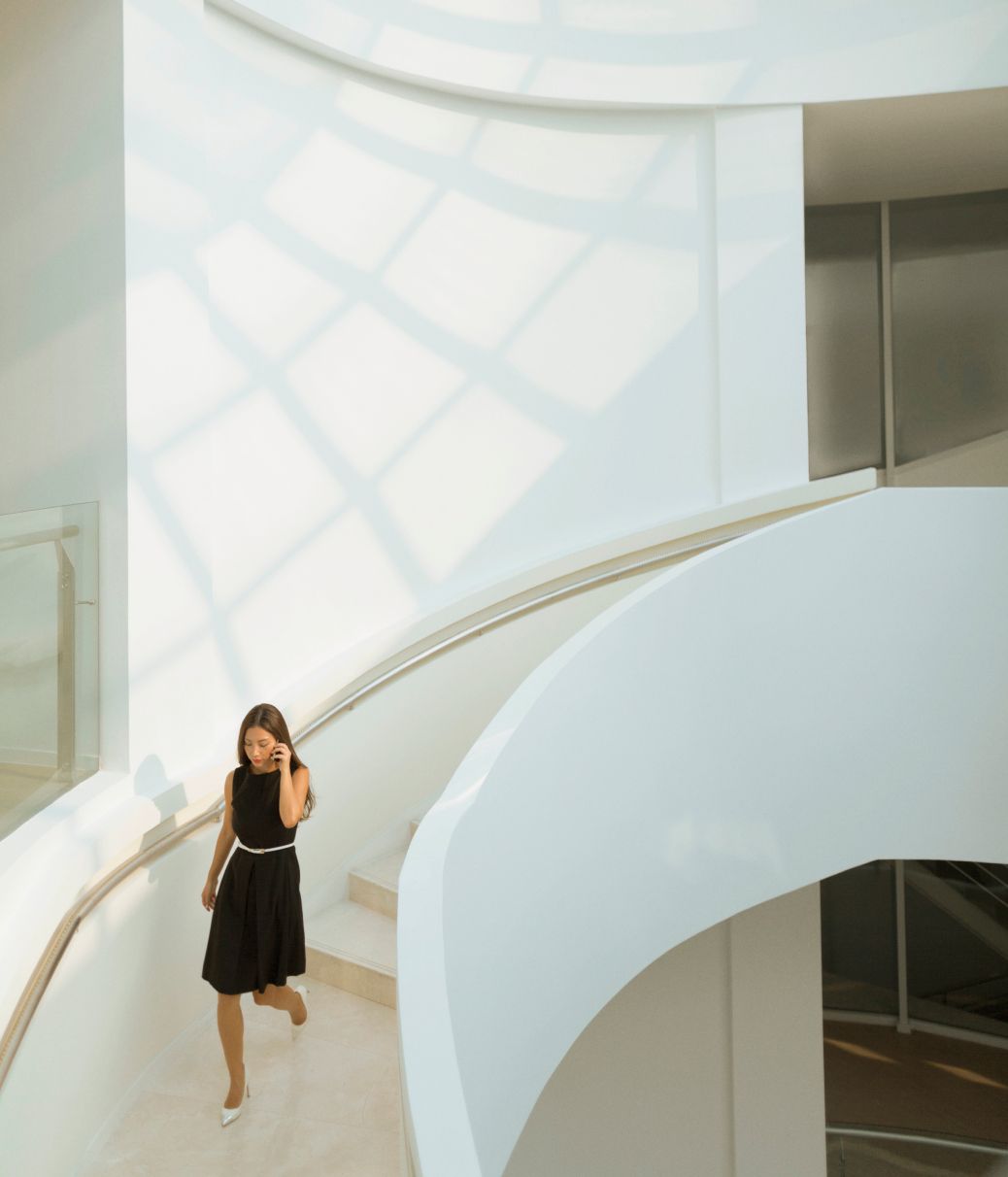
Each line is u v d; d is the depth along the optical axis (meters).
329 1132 4.20
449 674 6.93
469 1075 3.11
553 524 7.31
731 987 7.73
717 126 7.54
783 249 7.48
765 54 7.47
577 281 7.39
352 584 6.43
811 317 9.77
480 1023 3.26
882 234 9.66
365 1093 4.46
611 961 4.50
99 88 4.86
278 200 6.07
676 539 7.32
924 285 9.61
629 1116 7.85
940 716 5.62
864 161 8.67
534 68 7.12
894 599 5.61
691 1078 7.79
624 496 7.47
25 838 4.13
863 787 5.56
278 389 6.03
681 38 7.41
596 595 7.62
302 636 6.15
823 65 7.47
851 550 5.57
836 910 9.81
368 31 6.41
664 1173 7.80
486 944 3.36
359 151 6.53
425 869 2.99
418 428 6.78
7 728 4.17
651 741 4.85
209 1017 5.14
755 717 5.34
